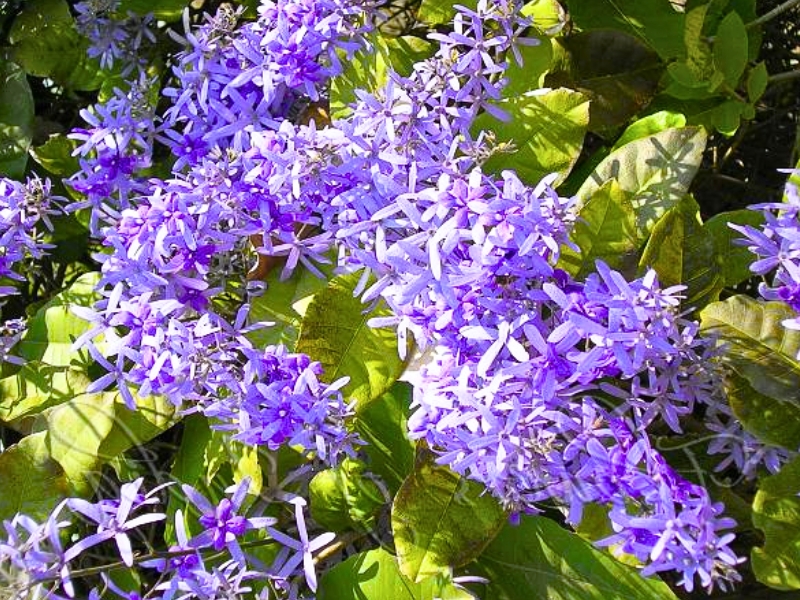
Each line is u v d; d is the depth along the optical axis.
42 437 0.42
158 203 0.41
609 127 0.47
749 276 0.43
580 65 0.48
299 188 0.40
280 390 0.38
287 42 0.44
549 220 0.35
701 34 0.46
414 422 0.37
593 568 0.38
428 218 0.36
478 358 0.36
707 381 0.37
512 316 0.35
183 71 0.47
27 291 0.57
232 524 0.37
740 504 0.39
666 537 0.32
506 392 0.34
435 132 0.41
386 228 0.39
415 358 0.40
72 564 0.44
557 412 0.34
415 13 0.55
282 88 0.46
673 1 0.53
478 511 0.38
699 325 0.37
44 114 0.61
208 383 0.40
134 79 0.56
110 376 0.40
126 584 0.43
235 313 0.46
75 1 0.61
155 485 0.47
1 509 0.41
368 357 0.40
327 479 0.42
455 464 0.35
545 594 0.38
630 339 0.33
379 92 0.42
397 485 0.42
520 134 0.44
